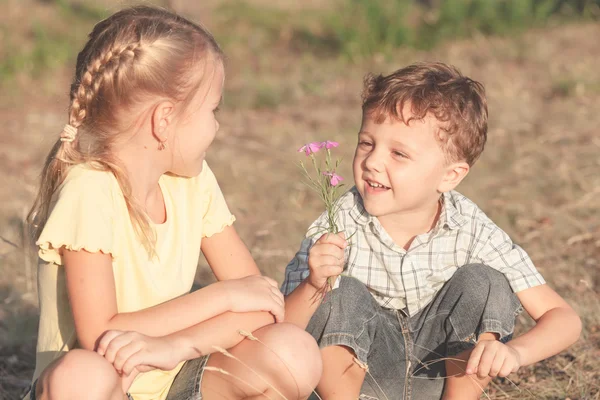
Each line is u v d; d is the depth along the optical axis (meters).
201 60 2.43
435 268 2.84
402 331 2.88
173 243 2.60
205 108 2.47
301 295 2.67
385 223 2.85
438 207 2.89
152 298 2.48
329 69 10.31
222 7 13.81
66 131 2.43
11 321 4.02
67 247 2.29
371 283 2.87
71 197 2.33
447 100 2.68
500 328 2.69
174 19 2.48
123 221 2.43
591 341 3.54
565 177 5.43
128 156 2.45
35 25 12.09
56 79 10.18
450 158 2.73
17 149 7.19
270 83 9.48
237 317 2.48
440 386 2.87
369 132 2.73
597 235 4.68
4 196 5.75
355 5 12.00
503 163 6.02
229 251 2.79
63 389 2.08
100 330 2.29
